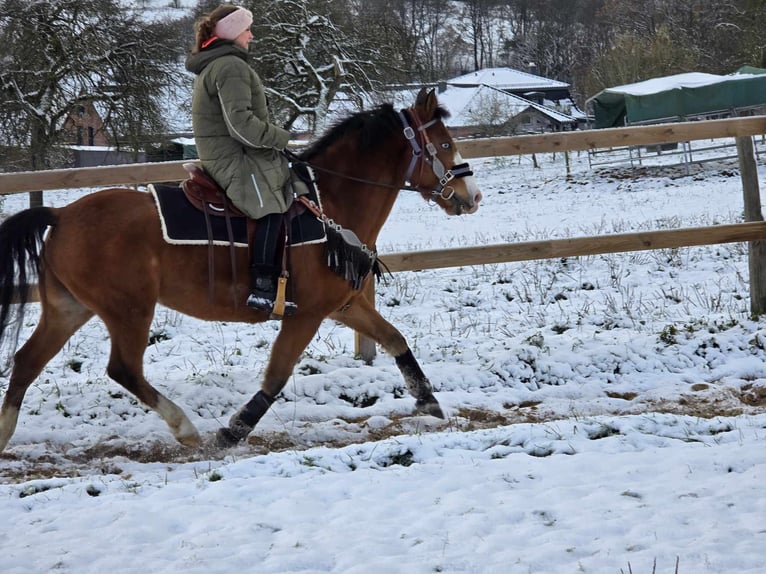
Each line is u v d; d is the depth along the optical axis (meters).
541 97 60.69
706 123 7.61
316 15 28.59
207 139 5.16
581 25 78.06
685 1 57.59
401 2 63.25
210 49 5.16
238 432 5.45
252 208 5.16
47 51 23.84
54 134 24.48
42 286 5.25
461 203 5.70
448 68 75.62
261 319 5.46
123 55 24.77
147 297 5.13
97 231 5.02
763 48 42.72
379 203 5.64
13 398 5.31
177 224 5.09
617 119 36.00
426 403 5.96
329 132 5.62
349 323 5.87
